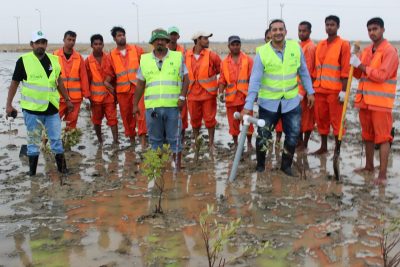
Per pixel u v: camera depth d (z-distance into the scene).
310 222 4.86
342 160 7.32
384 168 6.11
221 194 5.77
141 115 8.16
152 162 5.45
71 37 8.17
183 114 8.41
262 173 6.67
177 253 4.20
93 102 8.63
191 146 8.48
